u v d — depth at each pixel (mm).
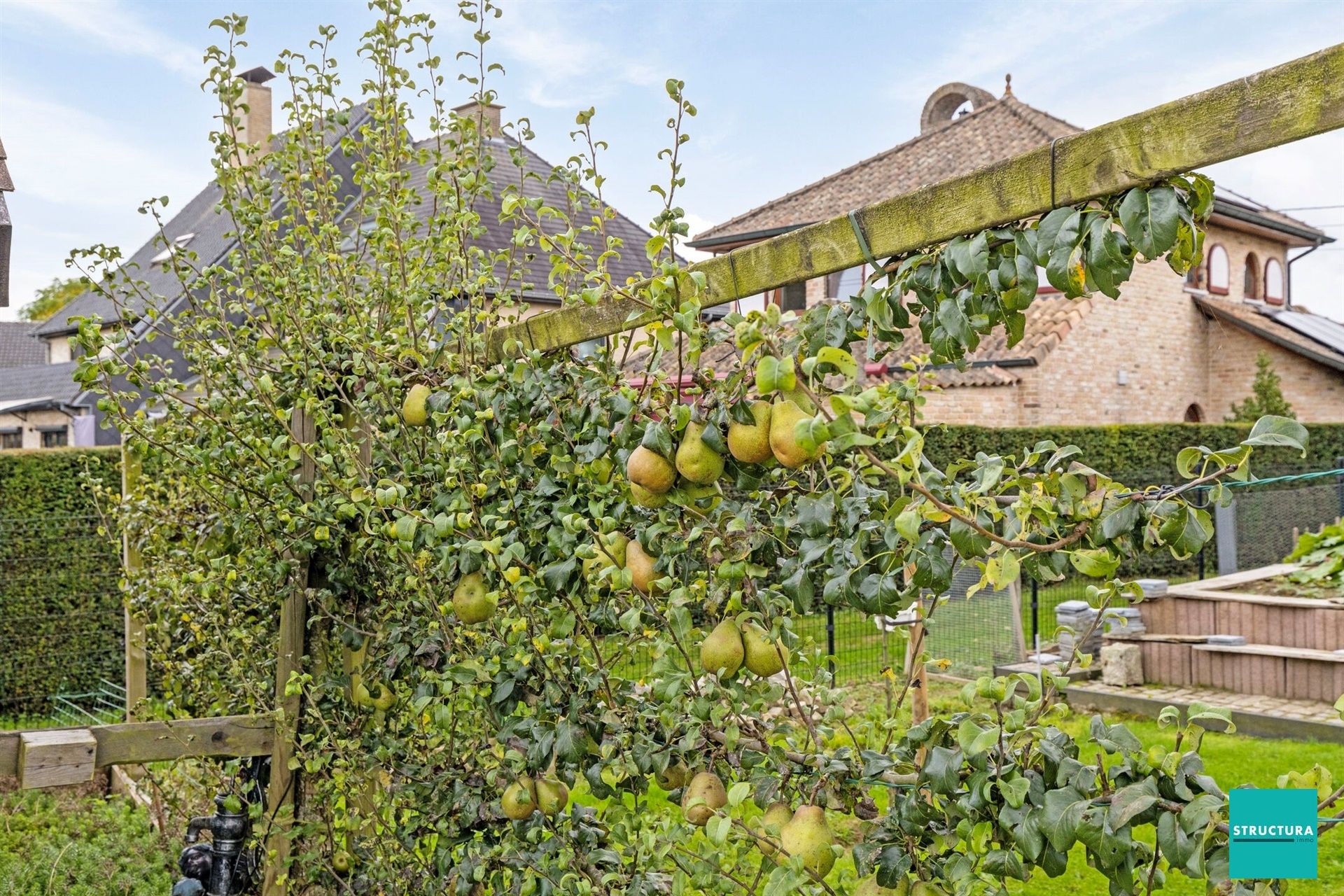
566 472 2592
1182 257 1556
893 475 1849
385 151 3879
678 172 2424
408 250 3592
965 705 1897
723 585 2250
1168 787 1740
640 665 3402
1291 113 1357
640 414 2387
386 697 3539
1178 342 20062
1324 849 5152
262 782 3895
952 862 1928
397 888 3406
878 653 8797
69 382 26250
